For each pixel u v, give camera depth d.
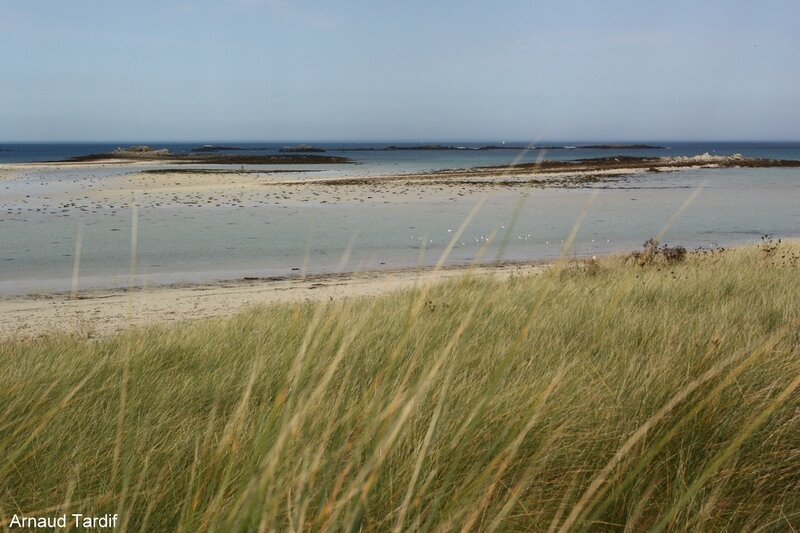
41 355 6.63
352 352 4.30
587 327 6.10
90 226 30.25
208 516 1.82
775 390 3.47
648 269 12.95
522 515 2.26
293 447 1.78
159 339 6.86
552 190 53.31
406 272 18.89
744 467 2.74
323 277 18.42
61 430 3.16
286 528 1.77
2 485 2.54
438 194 49.03
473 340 4.61
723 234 29.47
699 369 3.80
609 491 2.41
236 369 5.12
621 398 3.50
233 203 41.66
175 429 3.34
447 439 2.57
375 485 2.14
